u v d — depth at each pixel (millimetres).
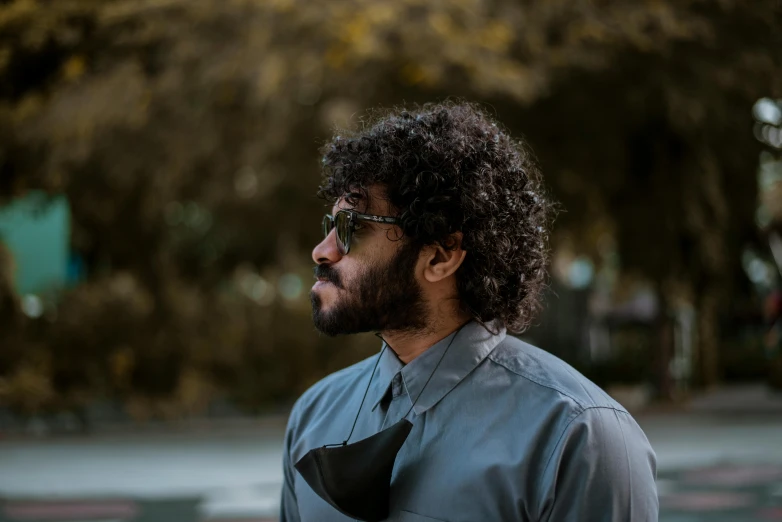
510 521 1349
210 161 10672
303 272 14211
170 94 10023
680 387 17266
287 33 9375
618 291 20078
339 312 1513
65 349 11977
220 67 9469
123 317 12430
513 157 1574
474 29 9539
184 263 17453
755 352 21188
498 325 1532
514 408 1407
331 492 1388
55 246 15812
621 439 1361
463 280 1505
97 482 7684
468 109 1625
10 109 10523
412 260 1481
